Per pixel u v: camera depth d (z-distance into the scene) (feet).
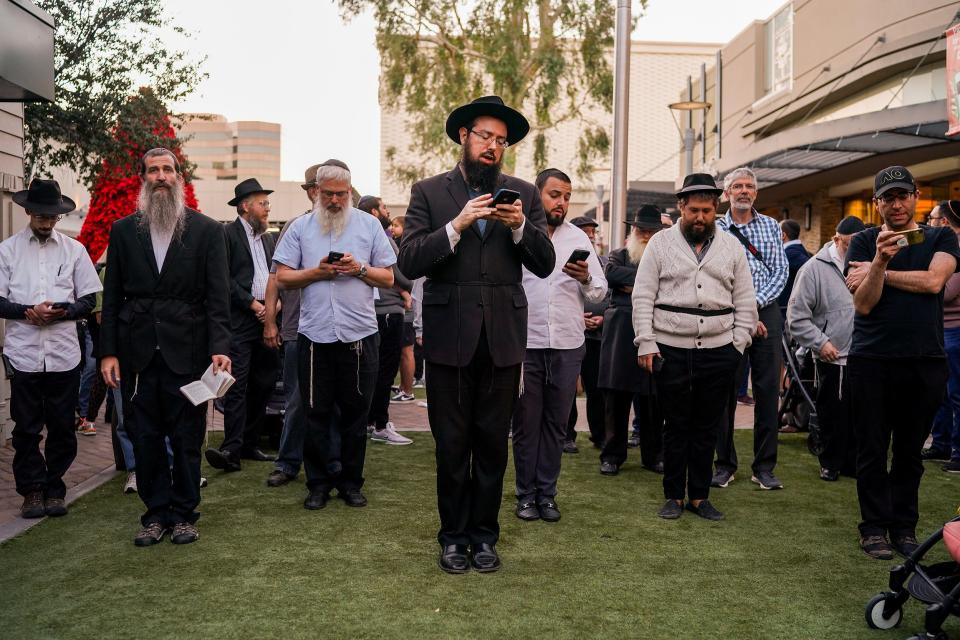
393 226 33.17
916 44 49.90
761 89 74.02
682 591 12.70
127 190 36.65
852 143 43.11
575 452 23.93
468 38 77.51
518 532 15.75
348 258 16.40
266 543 14.80
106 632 10.95
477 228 13.11
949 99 33.94
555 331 16.62
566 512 17.30
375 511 17.02
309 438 17.28
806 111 65.82
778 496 18.81
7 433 24.67
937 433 22.91
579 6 73.92
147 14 41.24
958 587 10.53
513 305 13.32
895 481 14.88
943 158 47.88
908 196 14.05
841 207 62.95
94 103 39.55
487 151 13.01
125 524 16.05
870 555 14.53
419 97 76.95
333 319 16.88
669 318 16.66
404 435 26.21
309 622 11.29
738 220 20.08
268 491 18.69
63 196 17.72
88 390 26.73
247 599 12.12
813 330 20.29
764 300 19.29
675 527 16.24
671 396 16.78
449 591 12.51
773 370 19.62
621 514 17.17
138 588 12.55
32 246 17.20
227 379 14.49
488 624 11.30
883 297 14.52
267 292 19.44
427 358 13.23
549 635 10.99
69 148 40.40
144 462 14.85
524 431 16.72
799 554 14.60
